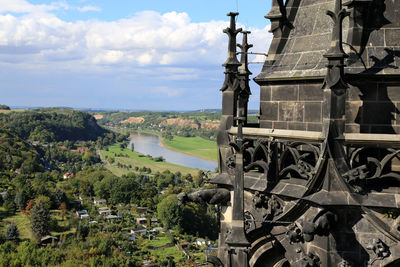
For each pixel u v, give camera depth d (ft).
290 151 45.27
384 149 43.27
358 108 44.50
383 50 44.37
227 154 51.78
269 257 49.03
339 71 42.50
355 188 42.63
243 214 46.01
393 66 43.73
